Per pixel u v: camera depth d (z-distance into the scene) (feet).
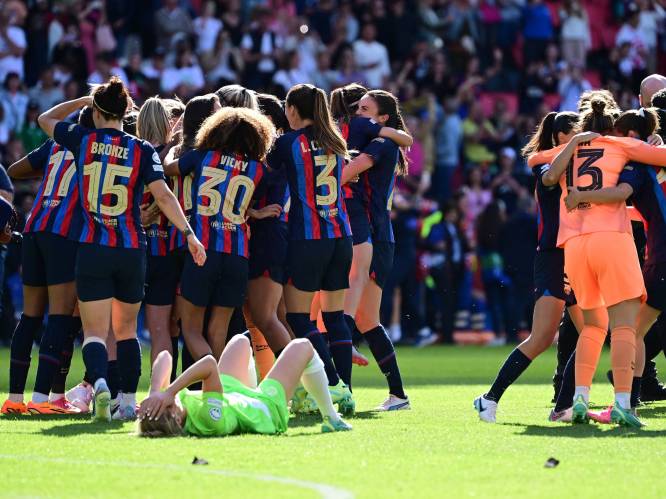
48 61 247.09
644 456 73.20
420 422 92.53
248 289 100.73
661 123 107.45
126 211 91.25
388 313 229.66
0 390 124.88
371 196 106.42
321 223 98.07
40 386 96.84
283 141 98.37
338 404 98.12
